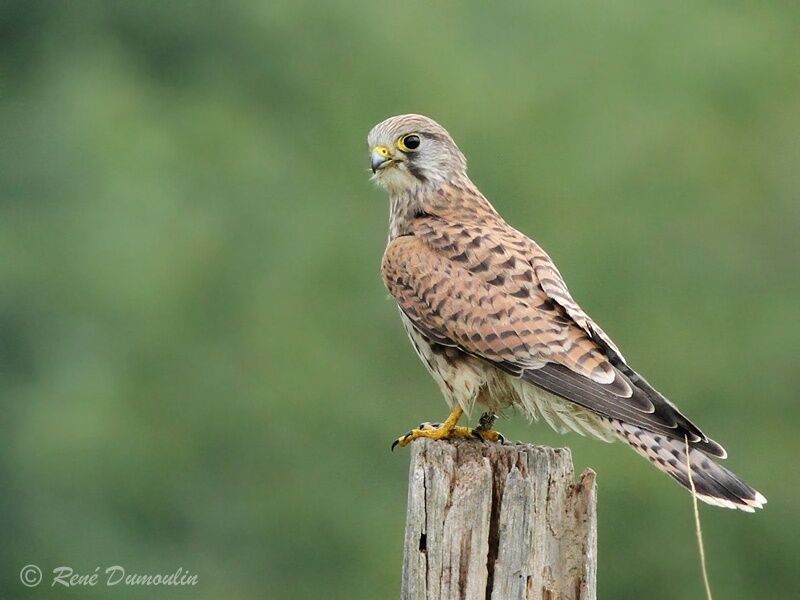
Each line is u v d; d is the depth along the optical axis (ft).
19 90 75.05
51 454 55.67
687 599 51.16
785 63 67.21
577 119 63.57
